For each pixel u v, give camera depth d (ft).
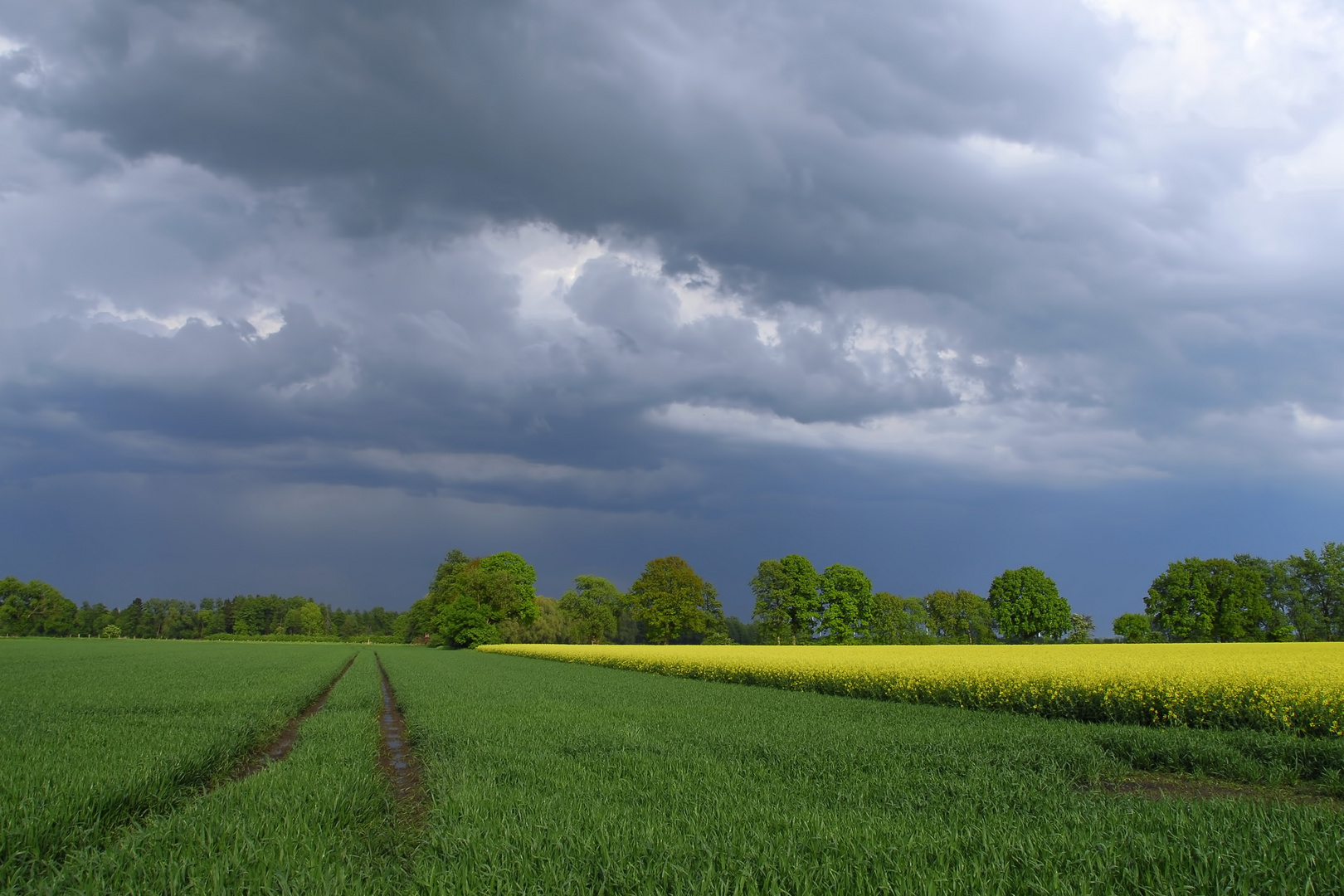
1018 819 24.80
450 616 299.17
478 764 35.53
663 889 17.70
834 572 299.99
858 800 28.25
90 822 26.13
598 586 375.66
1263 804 26.37
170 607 567.18
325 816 25.62
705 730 48.98
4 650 219.61
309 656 199.82
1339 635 236.22
